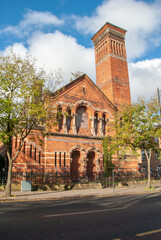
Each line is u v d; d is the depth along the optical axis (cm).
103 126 3503
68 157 2919
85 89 3369
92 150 3206
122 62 4228
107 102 3569
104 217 930
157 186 3002
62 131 3003
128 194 2169
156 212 1054
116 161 3356
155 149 2747
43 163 2733
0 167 3080
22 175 2522
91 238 632
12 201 1619
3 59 1900
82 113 3338
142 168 4841
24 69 1969
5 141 1809
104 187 2812
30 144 2680
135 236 653
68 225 789
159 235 663
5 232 704
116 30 4375
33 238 636
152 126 2614
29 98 1967
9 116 1875
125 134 2612
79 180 2945
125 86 4078
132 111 2680
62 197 1809
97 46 4597
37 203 1472
